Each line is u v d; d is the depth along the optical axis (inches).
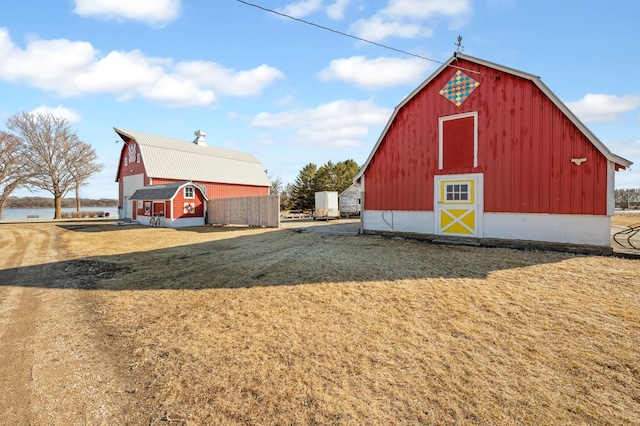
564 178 346.0
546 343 145.3
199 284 251.3
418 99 456.8
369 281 244.7
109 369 133.3
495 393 111.4
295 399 110.5
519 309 183.6
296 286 237.9
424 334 156.9
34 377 127.6
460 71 418.6
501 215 387.2
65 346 154.3
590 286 220.7
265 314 186.7
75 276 289.3
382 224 496.7
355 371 126.6
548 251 345.1
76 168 1364.4
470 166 410.0
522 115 372.5
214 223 872.9
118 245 469.4
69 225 887.1
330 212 1076.5
